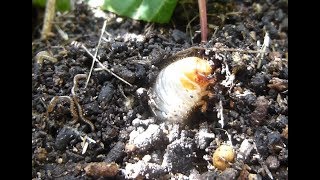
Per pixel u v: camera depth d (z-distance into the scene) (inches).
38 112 2.9
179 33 3.2
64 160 2.7
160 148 2.6
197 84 2.7
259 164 2.6
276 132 2.7
